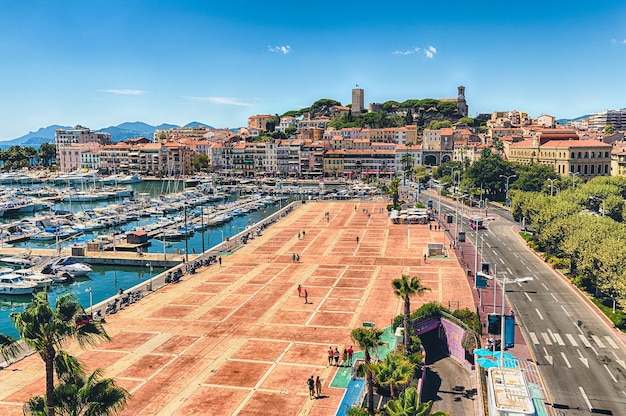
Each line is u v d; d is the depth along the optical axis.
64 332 37.53
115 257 139.12
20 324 36.50
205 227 193.25
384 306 92.19
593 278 93.56
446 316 74.81
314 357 71.31
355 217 197.50
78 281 125.88
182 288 105.94
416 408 41.03
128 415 56.97
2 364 69.50
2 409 58.06
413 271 116.00
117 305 93.06
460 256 129.38
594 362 68.81
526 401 49.53
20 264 136.50
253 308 92.44
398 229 169.88
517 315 86.19
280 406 58.56
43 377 66.25
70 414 37.16
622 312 85.62
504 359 61.81
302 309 91.38
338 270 118.25
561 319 84.31
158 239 173.88
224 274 116.50
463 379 65.94
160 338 79.06
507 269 116.00
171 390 62.66
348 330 80.94
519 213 166.62
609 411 56.84
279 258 131.12
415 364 60.47
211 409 58.16
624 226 112.62
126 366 69.38
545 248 130.00
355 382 62.56
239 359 71.19
